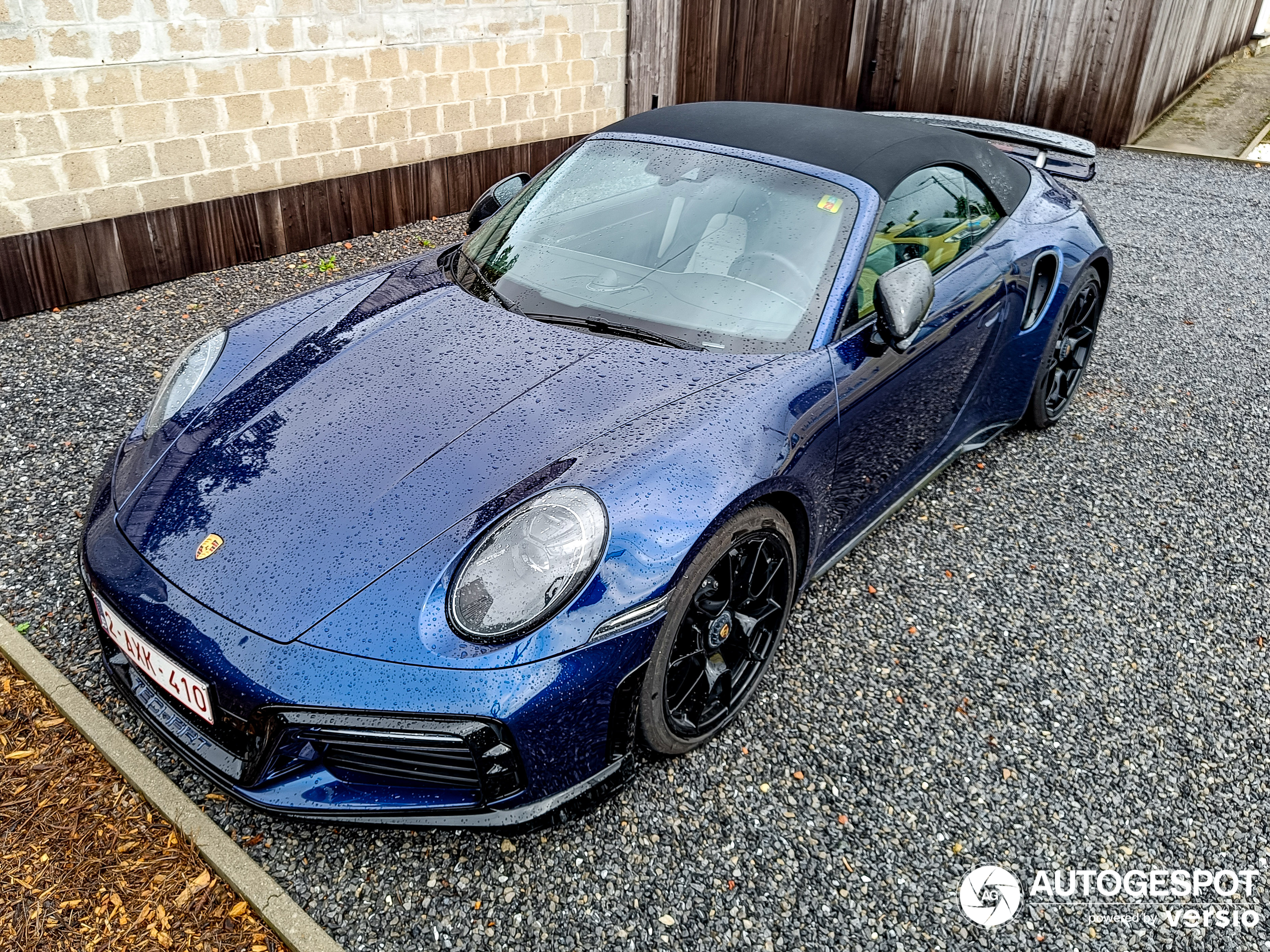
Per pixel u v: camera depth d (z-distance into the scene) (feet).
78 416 12.56
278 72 17.74
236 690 6.13
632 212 9.70
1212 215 25.26
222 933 6.32
